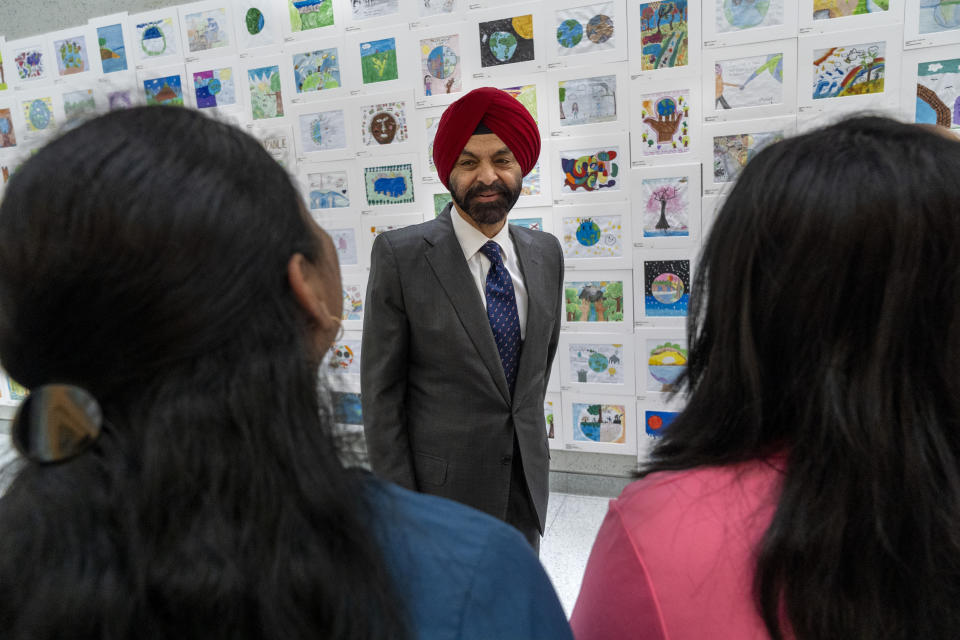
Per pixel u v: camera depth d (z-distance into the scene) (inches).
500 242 57.1
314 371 16.6
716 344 19.6
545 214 87.4
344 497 14.7
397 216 93.6
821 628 16.1
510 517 58.7
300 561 13.4
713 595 17.3
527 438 57.2
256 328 14.5
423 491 56.9
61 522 13.0
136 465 13.3
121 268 12.9
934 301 15.8
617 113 81.7
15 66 108.3
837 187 16.1
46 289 13.1
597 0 79.8
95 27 102.3
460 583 15.7
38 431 13.8
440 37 86.7
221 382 13.7
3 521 13.4
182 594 12.4
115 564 12.7
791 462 17.4
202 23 97.0
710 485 18.5
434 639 15.2
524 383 56.7
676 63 78.5
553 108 84.1
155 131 14.3
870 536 15.9
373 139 92.4
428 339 54.9
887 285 15.8
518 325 57.0
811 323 16.8
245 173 14.8
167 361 13.5
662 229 82.7
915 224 15.3
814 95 74.5
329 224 97.2
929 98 70.7
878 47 71.4
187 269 13.2
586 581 21.3
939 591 15.7
